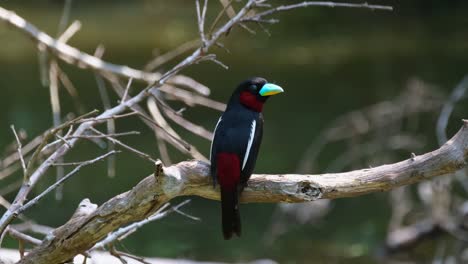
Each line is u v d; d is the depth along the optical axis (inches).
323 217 573.9
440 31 1072.2
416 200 583.5
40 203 548.1
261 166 639.1
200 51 277.6
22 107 768.3
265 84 254.7
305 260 515.2
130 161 647.8
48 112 754.8
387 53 970.7
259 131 243.3
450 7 1165.7
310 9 1179.9
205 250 515.2
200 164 223.3
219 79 875.4
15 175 575.8
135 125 726.5
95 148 677.3
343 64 930.7
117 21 1238.9
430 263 518.9
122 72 394.3
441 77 828.0
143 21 1236.5
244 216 583.5
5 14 386.6
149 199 213.3
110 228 219.9
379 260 523.2
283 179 220.4
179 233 534.6
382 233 552.1
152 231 538.0
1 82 871.1
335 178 218.1
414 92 605.6
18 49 1032.8
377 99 778.8
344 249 532.1
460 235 522.0
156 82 274.7
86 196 569.3
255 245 531.5
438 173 214.4
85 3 1371.8
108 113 274.2
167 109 310.2
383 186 216.7
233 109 251.3
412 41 1029.2
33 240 253.8
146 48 1031.0
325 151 671.1
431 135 670.5
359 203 605.9
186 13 1270.9
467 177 535.8
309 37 1072.2
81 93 821.2
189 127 361.7
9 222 219.8
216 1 1261.1
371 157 632.4
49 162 253.1
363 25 1124.5
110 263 376.8
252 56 983.0
